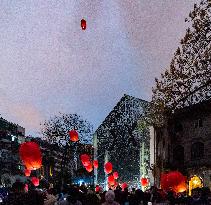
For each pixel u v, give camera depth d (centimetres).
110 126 6259
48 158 7006
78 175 4881
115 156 5988
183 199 1605
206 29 2762
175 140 3678
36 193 905
